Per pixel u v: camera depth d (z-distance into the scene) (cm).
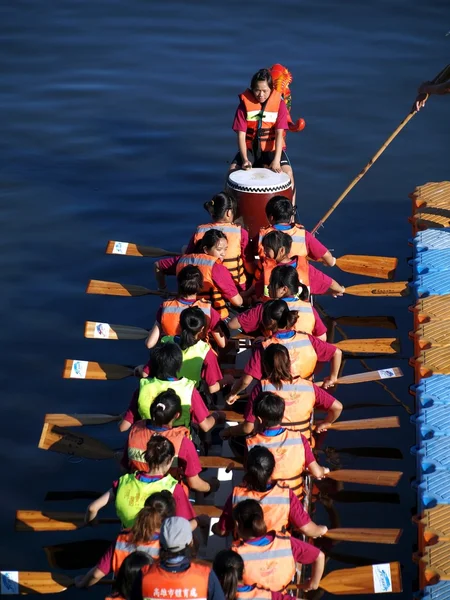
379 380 3247
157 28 6241
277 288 2698
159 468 2150
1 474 2809
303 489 2378
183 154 4794
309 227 4141
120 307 3622
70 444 2792
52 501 2716
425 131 4947
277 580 1984
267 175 3528
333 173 4572
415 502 2722
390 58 5722
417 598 2267
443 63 5641
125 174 4603
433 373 3003
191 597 1788
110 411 3081
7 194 4412
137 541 2011
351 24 6206
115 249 3716
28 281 3769
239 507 1989
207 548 2439
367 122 5025
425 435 2744
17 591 2345
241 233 3147
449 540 2378
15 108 5234
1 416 3047
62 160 4734
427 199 4044
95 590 2425
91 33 6169
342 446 2930
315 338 2622
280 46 5925
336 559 2538
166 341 2697
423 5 6456
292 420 2394
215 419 2636
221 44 5984
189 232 4125
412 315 3588
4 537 2598
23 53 5881
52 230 4134
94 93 5412
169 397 2261
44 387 3186
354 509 2697
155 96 5378
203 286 2884
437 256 3638
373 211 4259
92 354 3362
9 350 3362
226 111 5209
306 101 5231
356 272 3634
